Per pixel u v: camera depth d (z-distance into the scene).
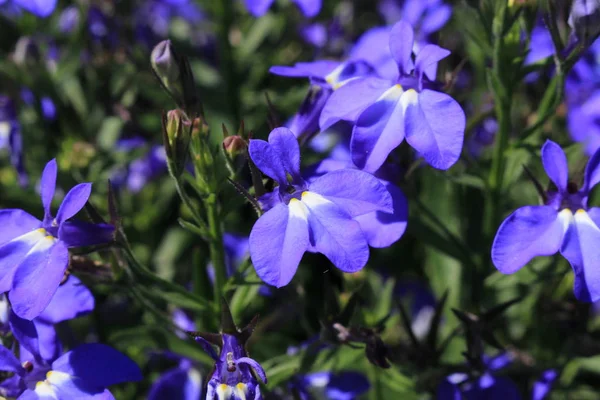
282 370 0.18
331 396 0.19
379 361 0.17
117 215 0.17
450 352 0.21
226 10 0.24
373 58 0.20
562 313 0.20
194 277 0.19
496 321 0.19
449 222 0.21
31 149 0.23
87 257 0.18
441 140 0.16
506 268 0.16
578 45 0.18
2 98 0.23
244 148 0.17
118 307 0.22
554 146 0.16
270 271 0.16
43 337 0.17
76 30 0.24
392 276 0.22
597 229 0.16
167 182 0.24
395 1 0.27
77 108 0.25
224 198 0.18
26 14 0.24
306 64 0.19
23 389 0.17
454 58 0.22
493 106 0.20
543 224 0.16
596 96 0.22
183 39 0.25
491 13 0.18
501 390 0.19
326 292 0.18
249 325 0.16
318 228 0.16
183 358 0.19
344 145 0.22
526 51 0.18
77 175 0.22
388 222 0.17
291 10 0.26
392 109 0.16
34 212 0.22
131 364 0.17
